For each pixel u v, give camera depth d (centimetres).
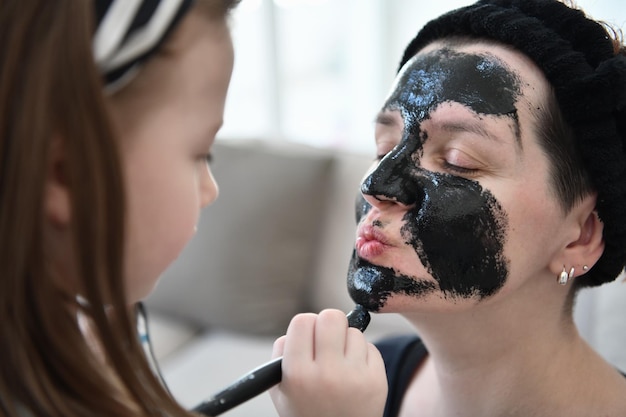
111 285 42
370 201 65
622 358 103
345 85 241
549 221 62
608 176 60
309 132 247
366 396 56
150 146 45
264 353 140
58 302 42
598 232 64
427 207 61
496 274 61
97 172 39
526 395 68
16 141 39
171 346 147
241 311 146
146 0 42
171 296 153
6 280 40
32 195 39
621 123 61
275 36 234
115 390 45
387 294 62
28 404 43
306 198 148
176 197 47
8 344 42
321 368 56
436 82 64
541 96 61
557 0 65
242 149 155
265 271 146
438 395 74
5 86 39
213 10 48
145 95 44
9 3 39
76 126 39
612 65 58
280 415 58
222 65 49
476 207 60
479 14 65
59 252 46
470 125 61
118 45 41
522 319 65
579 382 68
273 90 240
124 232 41
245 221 147
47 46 38
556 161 61
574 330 70
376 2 217
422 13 210
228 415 117
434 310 62
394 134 67
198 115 47
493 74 62
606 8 85
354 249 67
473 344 66
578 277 70
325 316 59
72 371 43
